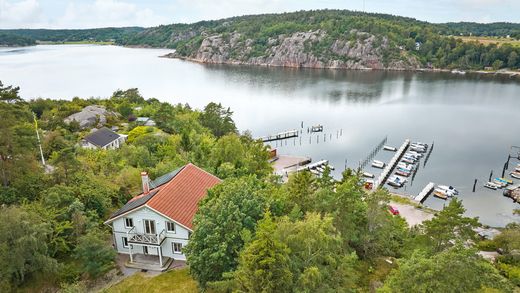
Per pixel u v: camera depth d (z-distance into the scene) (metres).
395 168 76.81
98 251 28.23
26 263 26.20
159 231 30.83
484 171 74.06
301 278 18.12
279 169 75.56
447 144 90.81
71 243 29.94
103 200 35.38
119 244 32.19
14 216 25.12
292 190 28.50
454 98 144.00
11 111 34.56
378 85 175.62
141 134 73.75
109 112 94.75
